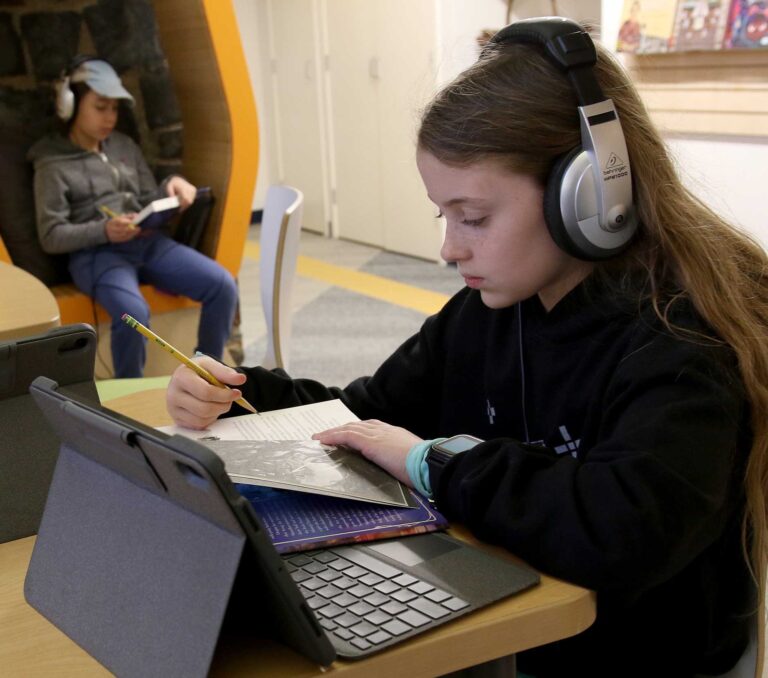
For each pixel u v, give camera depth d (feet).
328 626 2.35
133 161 10.98
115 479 2.51
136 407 4.31
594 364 3.36
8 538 3.13
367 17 18.58
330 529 2.84
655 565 2.62
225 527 2.14
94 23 10.95
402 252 19.26
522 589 2.56
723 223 3.33
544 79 3.05
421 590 2.52
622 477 2.68
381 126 18.95
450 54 4.54
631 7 9.47
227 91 10.83
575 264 3.41
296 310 15.07
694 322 3.06
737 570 3.22
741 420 3.00
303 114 21.77
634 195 3.23
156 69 11.24
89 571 2.50
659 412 2.83
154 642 2.23
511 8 15.26
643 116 3.28
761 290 3.23
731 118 8.74
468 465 2.96
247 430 3.62
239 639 2.38
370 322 14.25
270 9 22.13
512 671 2.62
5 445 3.10
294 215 7.20
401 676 2.29
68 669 2.35
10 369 3.06
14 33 10.51
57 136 10.49
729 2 8.52
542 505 2.72
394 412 4.24
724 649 3.27
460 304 4.19
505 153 3.00
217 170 11.23
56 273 10.77
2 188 10.40
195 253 10.69
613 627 3.24
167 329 11.00
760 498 3.10
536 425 3.61
